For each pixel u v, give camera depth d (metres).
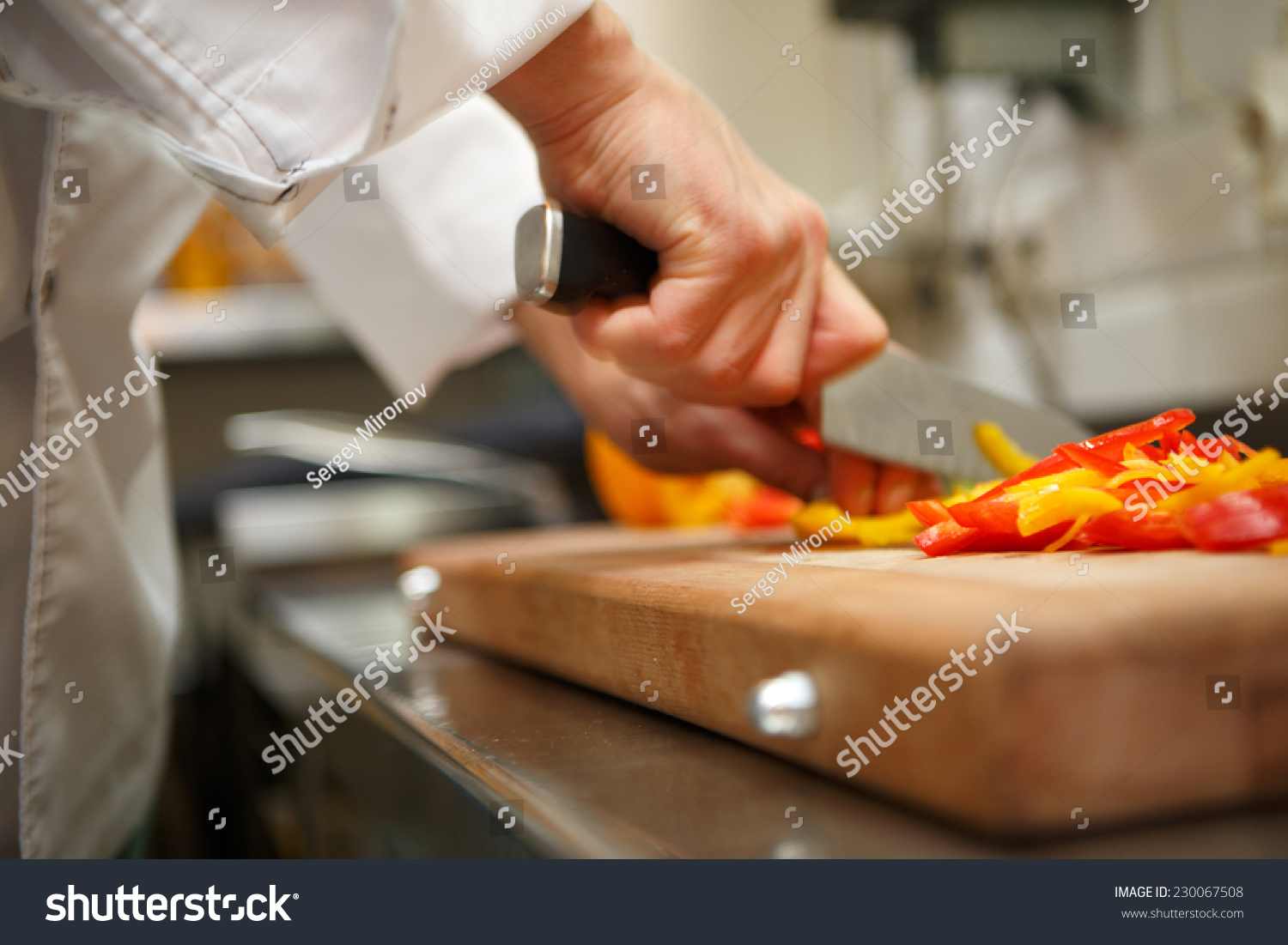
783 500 0.89
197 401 1.77
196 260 1.77
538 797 0.31
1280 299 1.21
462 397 1.89
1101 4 1.30
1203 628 0.28
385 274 0.84
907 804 0.29
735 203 0.49
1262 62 1.20
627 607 0.45
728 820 0.29
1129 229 1.39
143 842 0.66
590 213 0.51
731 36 1.86
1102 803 0.27
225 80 0.41
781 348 0.55
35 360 0.53
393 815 0.47
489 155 0.81
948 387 0.64
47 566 0.51
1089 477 0.45
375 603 0.86
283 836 0.72
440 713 0.46
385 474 1.28
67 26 0.41
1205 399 1.29
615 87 0.46
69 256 0.52
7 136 0.49
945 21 1.29
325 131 0.41
